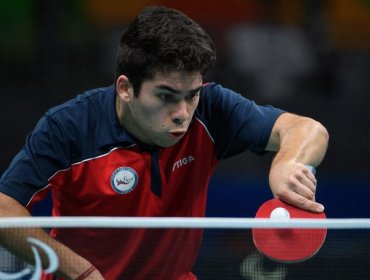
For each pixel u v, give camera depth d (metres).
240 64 25.73
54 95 25.77
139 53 8.62
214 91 10.10
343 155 25.16
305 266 8.15
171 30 8.53
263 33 26.06
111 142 9.47
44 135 9.30
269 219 7.69
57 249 8.17
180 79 8.48
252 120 10.00
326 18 26.50
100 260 8.35
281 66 25.83
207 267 8.22
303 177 8.67
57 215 10.10
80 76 26.02
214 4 26.52
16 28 26.08
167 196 9.92
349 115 25.72
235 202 22.59
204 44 8.58
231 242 8.20
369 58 26.19
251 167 23.14
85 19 26.47
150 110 8.76
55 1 26.20
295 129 9.70
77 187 9.61
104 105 9.57
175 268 8.62
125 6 26.91
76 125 9.39
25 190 9.17
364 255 8.18
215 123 10.09
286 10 26.53
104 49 26.27
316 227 7.63
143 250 8.41
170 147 9.74
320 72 25.92
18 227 7.79
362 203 23.19
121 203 9.72
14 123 25.36
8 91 25.64
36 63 25.94
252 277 8.17
